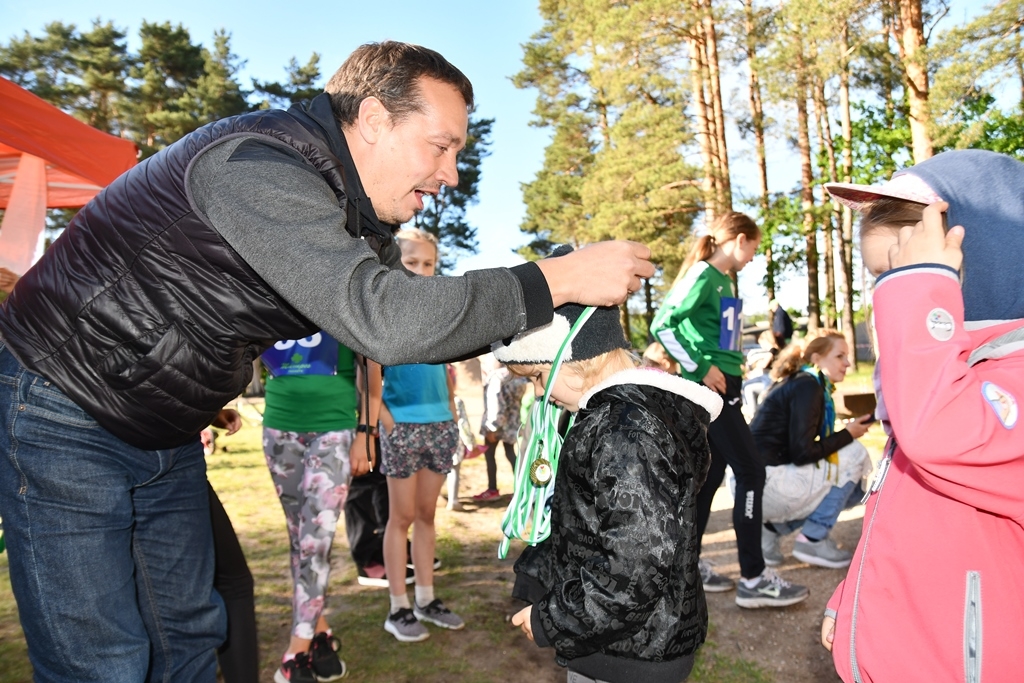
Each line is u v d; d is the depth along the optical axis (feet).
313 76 136.98
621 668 5.37
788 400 14.29
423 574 12.30
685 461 5.41
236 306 5.17
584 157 129.80
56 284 5.36
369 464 11.19
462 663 10.93
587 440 5.37
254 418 18.25
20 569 5.65
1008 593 4.49
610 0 80.43
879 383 5.20
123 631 5.82
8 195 21.71
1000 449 4.16
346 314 4.56
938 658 4.56
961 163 4.86
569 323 5.66
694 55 79.92
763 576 12.84
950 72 51.13
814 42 62.75
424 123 5.56
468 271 4.95
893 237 5.04
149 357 5.26
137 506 6.39
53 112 17.88
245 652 7.98
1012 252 4.56
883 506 5.02
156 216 5.10
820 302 104.47
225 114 114.01
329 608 13.25
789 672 10.64
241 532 17.99
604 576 5.14
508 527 6.19
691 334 12.83
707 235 13.48
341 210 5.05
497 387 21.65
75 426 5.57
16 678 9.95
